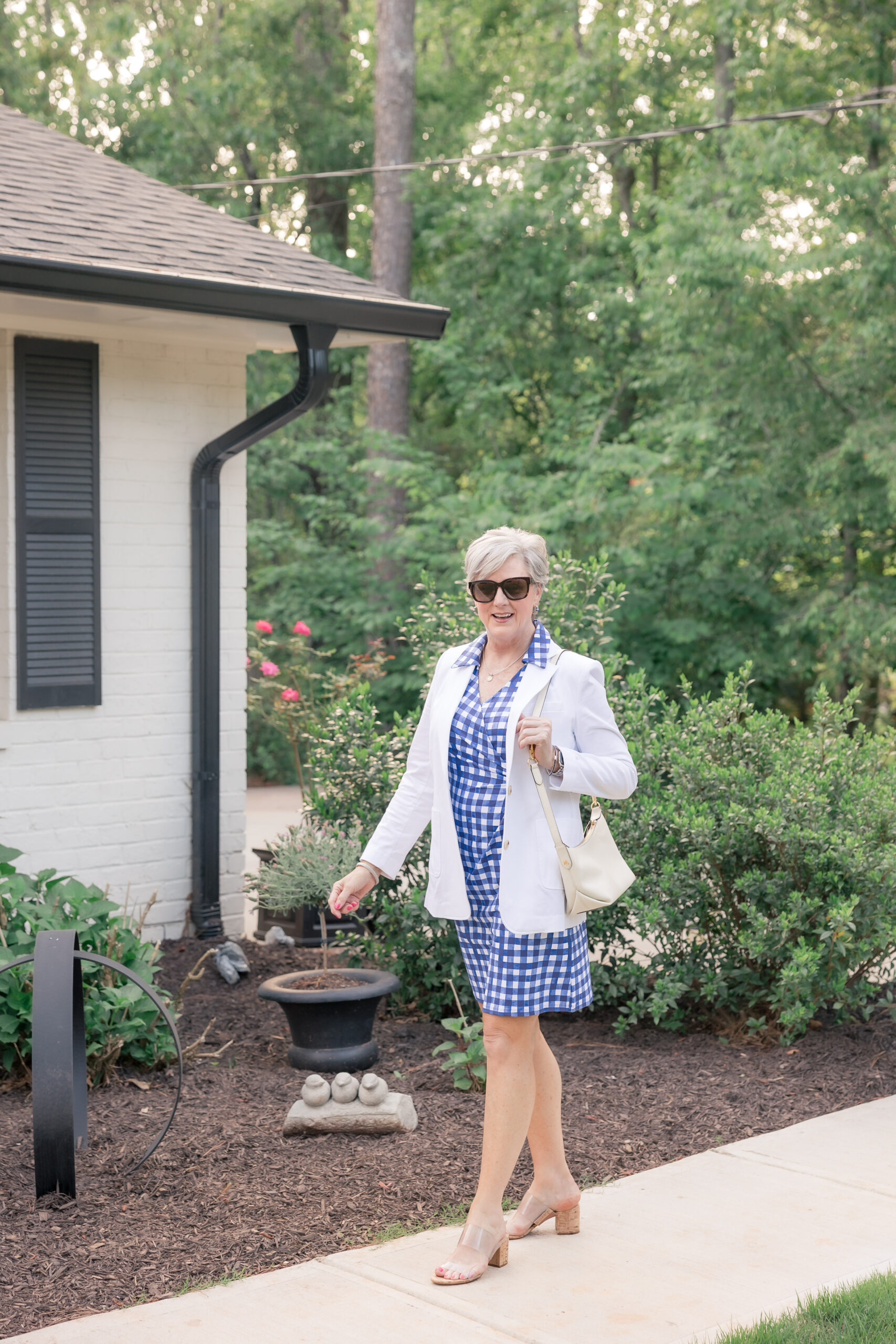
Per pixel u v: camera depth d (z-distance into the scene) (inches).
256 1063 208.5
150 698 275.4
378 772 242.5
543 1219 141.5
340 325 257.0
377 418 642.8
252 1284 129.0
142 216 262.5
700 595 545.0
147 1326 120.3
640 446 551.8
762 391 511.2
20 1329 119.9
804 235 486.3
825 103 558.9
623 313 609.9
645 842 221.8
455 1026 191.8
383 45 639.8
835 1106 185.5
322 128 734.5
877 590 508.4
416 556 578.9
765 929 207.9
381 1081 173.9
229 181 724.7
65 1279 129.6
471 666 134.1
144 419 272.5
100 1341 117.2
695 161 535.5
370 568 633.0
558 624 245.8
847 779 227.5
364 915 236.5
